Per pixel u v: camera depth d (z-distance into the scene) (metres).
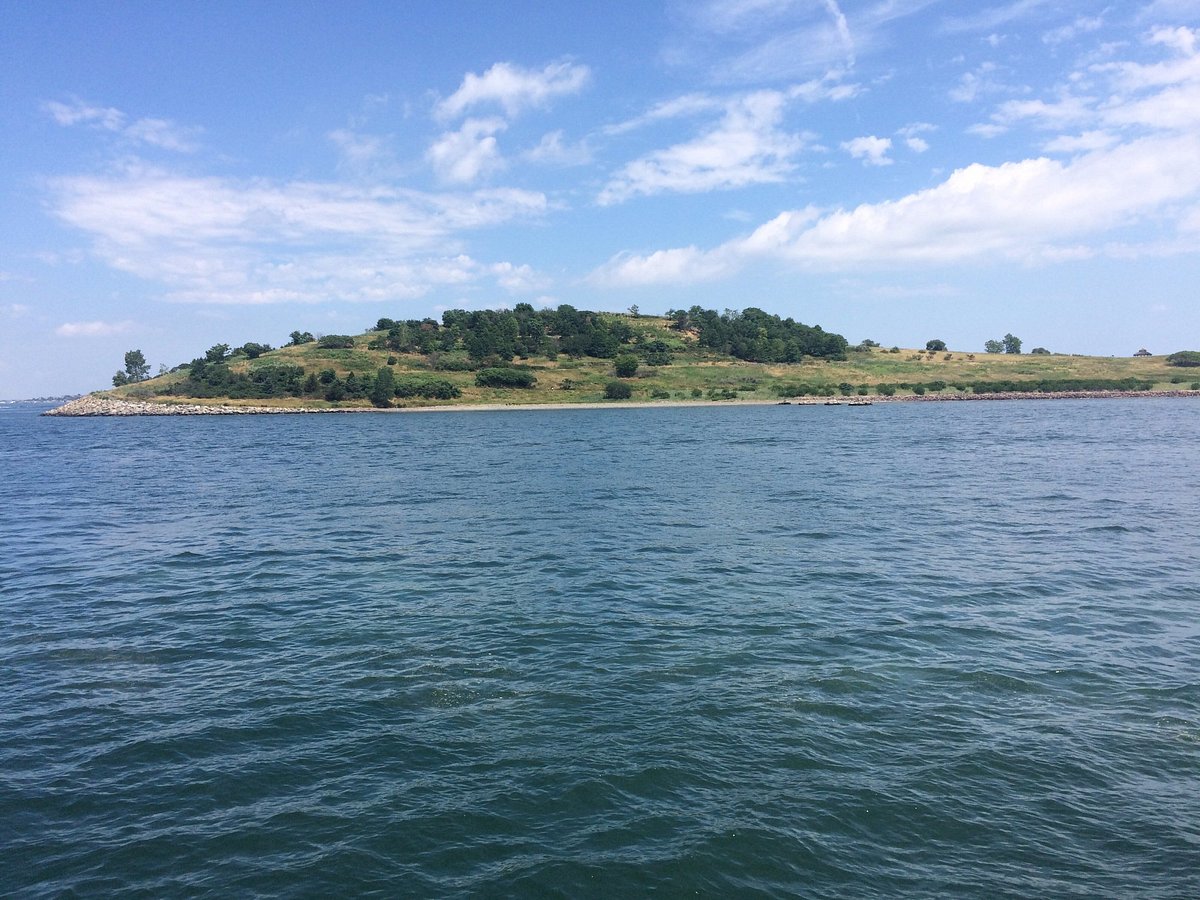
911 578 21.89
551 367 195.12
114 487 45.34
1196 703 13.45
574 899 8.79
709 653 16.12
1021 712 13.20
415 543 27.72
